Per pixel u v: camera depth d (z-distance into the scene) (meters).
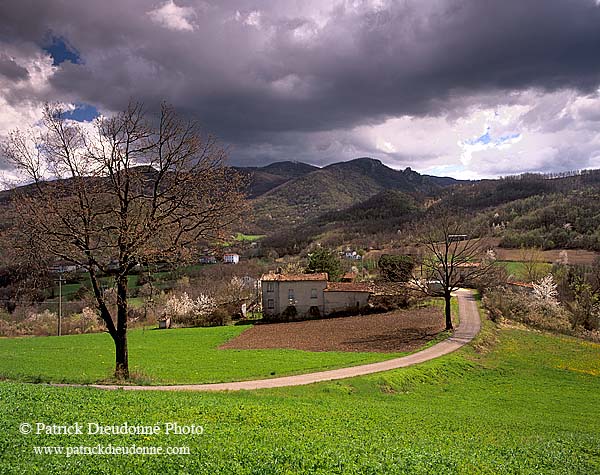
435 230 71.25
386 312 80.56
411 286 77.12
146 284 35.12
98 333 74.25
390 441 17.31
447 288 63.44
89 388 24.81
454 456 16.11
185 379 35.09
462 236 70.19
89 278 33.97
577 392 38.81
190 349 53.84
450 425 22.39
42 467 11.53
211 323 78.56
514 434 22.09
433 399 33.50
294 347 54.16
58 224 28.55
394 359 45.19
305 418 19.81
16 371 35.81
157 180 31.61
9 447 12.78
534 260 98.69
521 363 48.38
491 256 88.75
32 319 81.94
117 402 19.50
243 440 15.16
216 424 17.16
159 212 31.53
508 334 62.09
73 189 29.16
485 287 82.12
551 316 73.50
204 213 31.75
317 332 64.88
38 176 29.23
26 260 28.64
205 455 13.34
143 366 41.72
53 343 60.47
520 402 34.41
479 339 55.69
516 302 76.38
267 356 47.34
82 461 12.16
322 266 98.38
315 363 43.09
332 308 82.12
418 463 14.58
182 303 81.62
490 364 47.12
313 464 13.41
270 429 17.22
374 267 118.44
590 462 17.92
